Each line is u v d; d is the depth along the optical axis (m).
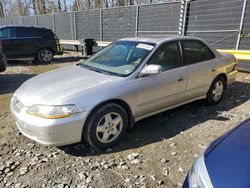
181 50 4.57
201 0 9.23
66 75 4.05
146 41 4.47
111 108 3.61
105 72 4.07
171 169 3.26
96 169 3.23
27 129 3.37
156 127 4.42
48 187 2.92
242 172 1.90
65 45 17.30
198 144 3.85
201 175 2.06
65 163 3.37
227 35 8.61
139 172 3.19
